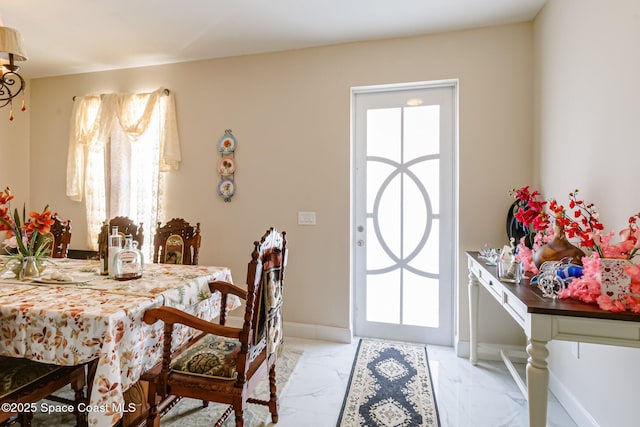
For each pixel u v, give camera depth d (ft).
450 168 8.90
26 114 11.65
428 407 6.24
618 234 4.83
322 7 7.39
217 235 10.07
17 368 4.55
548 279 4.55
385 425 5.73
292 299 9.55
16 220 5.99
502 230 8.20
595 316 3.80
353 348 8.80
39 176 11.66
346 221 9.15
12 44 5.63
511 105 8.13
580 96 5.84
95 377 3.96
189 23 8.10
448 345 9.01
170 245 8.31
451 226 8.95
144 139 10.55
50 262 7.43
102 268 6.36
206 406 6.21
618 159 4.83
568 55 6.26
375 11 7.54
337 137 9.18
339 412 6.08
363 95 9.41
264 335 5.00
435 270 9.09
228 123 9.95
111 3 7.27
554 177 6.87
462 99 8.36
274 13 7.64
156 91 10.24
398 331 9.39
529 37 8.00
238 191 9.89
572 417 5.91
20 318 4.30
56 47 9.35
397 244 9.33
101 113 10.61
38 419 5.78
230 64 9.91
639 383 4.36
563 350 6.30
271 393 5.74
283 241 5.58
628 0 4.58
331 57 9.17
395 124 9.24
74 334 4.13
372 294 9.55
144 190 10.57
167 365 4.63
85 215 11.25
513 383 7.08
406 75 8.68
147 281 5.86
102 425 3.87
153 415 4.68
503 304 5.19
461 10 7.52
